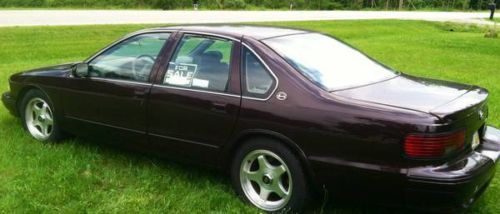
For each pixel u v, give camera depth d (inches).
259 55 170.1
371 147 146.4
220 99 171.9
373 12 1989.4
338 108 152.2
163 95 185.8
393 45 805.2
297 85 160.4
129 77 198.5
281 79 163.2
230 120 169.6
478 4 3085.6
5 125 261.1
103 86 203.5
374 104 150.1
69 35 730.2
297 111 156.9
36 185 183.8
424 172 140.5
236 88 170.4
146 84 191.5
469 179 142.1
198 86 179.6
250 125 165.3
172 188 185.8
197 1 1556.3
